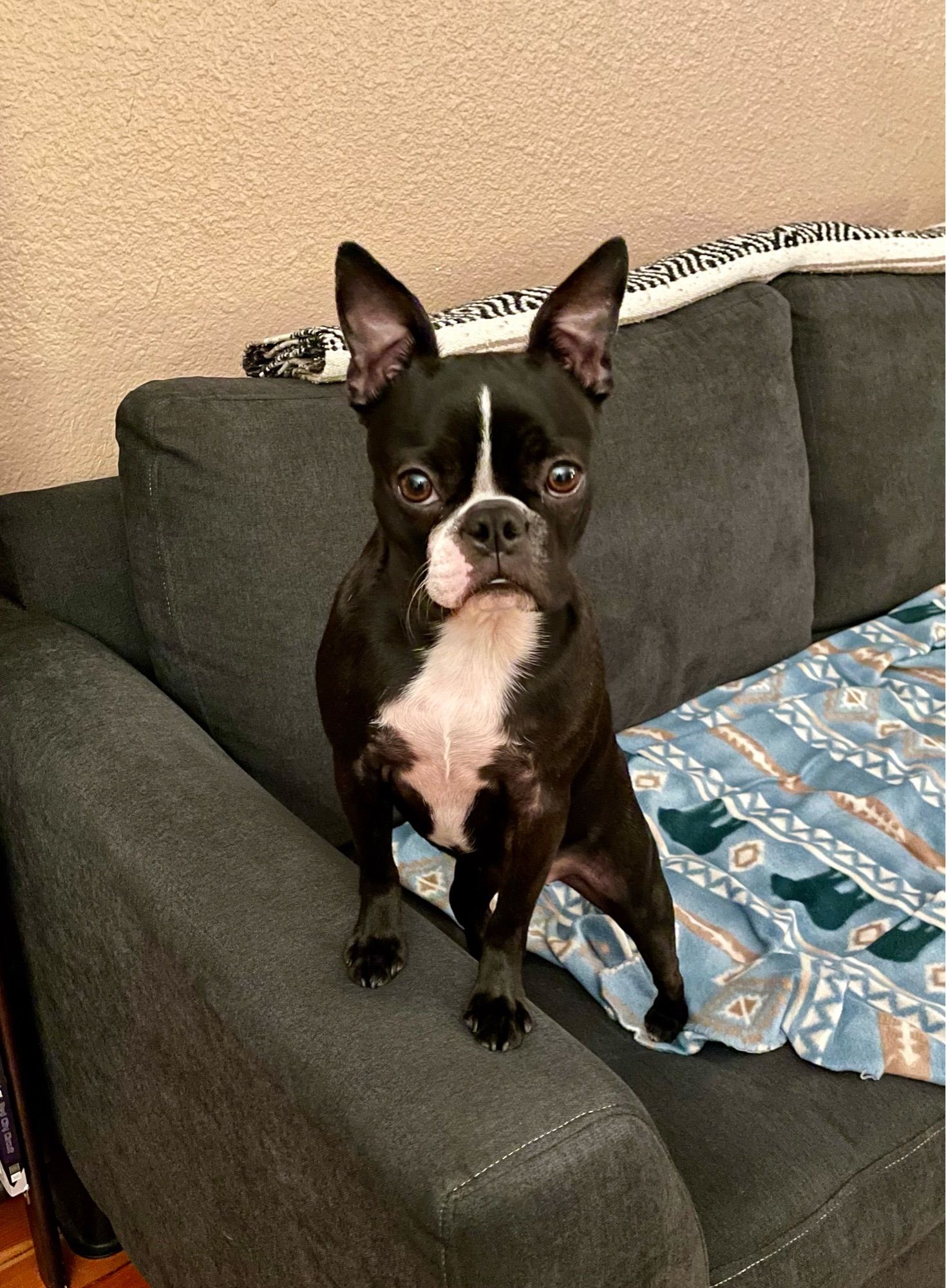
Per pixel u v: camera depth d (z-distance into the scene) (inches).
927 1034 52.5
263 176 68.2
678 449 72.0
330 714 47.0
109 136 62.7
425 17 70.5
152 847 45.1
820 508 84.2
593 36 77.9
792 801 70.6
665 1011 53.9
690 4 81.8
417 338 44.6
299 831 46.9
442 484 42.4
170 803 47.2
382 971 39.6
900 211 102.9
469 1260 31.9
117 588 63.2
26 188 61.3
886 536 85.9
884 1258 47.9
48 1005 56.6
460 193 76.0
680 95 84.0
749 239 80.5
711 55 84.5
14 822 53.8
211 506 57.5
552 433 42.7
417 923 44.1
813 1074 51.4
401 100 71.5
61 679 55.6
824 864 64.9
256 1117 40.0
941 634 85.8
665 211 86.9
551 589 42.6
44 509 62.4
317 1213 38.1
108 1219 62.0
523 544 41.5
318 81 68.2
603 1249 33.8
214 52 64.3
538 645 45.5
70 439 67.1
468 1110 33.8
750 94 88.0
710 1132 47.8
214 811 46.8
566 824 52.0
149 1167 50.8
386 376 45.5
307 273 71.9
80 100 61.4
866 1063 51.2
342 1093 35.2
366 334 44.9
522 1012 38.8
